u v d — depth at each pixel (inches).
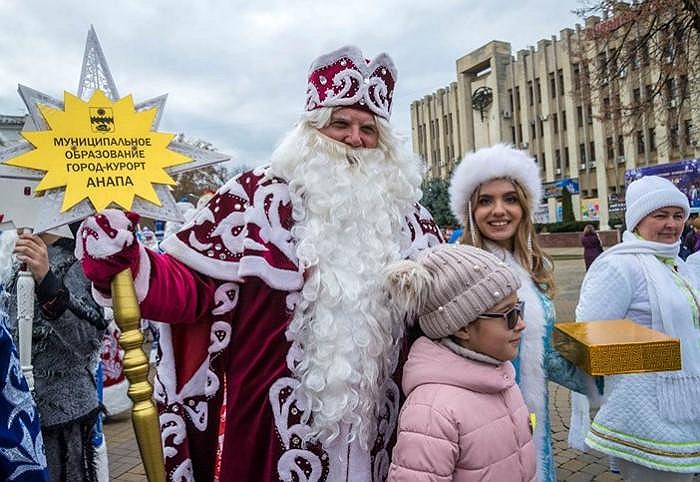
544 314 83.5
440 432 59.6
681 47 377.7
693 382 93.1
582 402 117.1
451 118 1927.9
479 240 90.4
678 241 104.0
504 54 1686.8
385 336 63.8
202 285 60.7
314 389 58.6
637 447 94.6
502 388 63.7
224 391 65.5
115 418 190.7
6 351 48.4
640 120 480.1
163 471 53.8
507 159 87.4
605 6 392.5
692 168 844.6
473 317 62.6
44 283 80.0
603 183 1332.4
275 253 61.6
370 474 62.6
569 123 1430.9
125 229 52.7
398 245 69.3
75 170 55.5
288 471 59.5
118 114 57.9
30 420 49.8
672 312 95.4
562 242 1116.5
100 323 87.9
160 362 63.4
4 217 72.7
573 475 139.6
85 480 87.0
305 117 67.3
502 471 61.9
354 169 66.7
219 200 64.2
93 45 58.2
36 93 55.4
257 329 62.2
